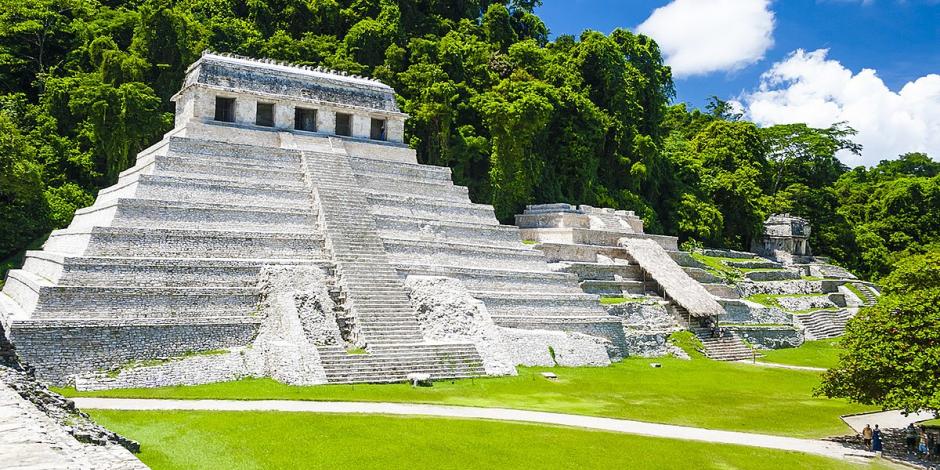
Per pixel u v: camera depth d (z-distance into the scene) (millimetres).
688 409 41094
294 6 97250
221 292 43500
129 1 92250
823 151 132000
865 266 122312
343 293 47281
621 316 64562
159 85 76875
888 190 132375
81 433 20438
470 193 85562
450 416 34125
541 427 33469
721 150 119375
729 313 76688
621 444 31672
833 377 38594
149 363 38781
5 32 76812
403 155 63438
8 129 63594
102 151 71500
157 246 44531
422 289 48938
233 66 57719
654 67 113250
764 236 113438
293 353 39906
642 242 77750
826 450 34219
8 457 15461
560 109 91312
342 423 31438
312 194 54125
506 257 58781
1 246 63688
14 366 31922
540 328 54031
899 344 35969
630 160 100438
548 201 89688
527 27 122062
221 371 40000
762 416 40875
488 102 82625
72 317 38281
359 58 91750
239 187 51500
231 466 25328
